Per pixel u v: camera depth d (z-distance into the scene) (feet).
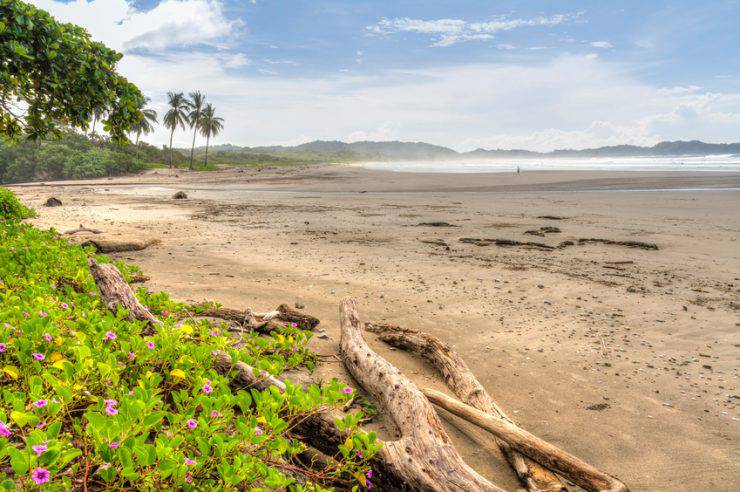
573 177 170.81
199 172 273.33
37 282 17.90
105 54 24.11
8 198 49.60
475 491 9.22
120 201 92.17
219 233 50.37
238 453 8.52
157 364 11.49
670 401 15.44
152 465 7.54
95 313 13.47
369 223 60.54
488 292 28.32
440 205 84.38
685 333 21.80
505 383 16.57
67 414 8.97
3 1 20.10
